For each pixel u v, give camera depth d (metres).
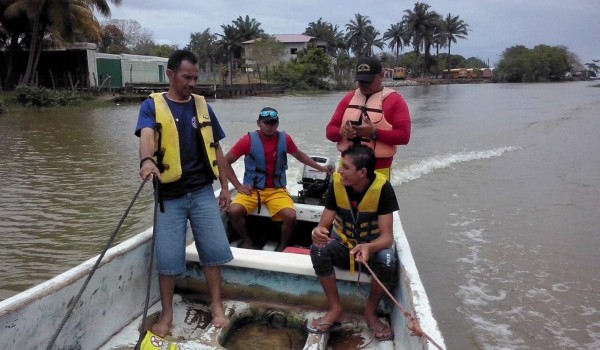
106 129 18.70
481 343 4.79
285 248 4.09
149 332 2.61
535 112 27.91
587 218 8.37
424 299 2.58
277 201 4.22
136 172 11.03
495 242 7.30
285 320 3.31
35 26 28.98
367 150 2.98
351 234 3.10
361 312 3.31
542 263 6.59
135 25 74.44
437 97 44.16
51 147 14.52
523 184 10.73
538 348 4.73
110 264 2.89
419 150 14.52
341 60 69.62
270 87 50.28
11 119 22.20
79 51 34.00
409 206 9.09
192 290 3.56
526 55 104.12
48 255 6.36
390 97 3.74
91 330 2.77
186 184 3.07
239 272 3.44
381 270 2.97
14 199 8.76
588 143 16.38
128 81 38.44
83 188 9.56
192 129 3.07
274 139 4.24
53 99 28.33
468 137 17.38
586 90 61.06
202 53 70.75
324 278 3.04
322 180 4.94
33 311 2.34
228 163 4.22
